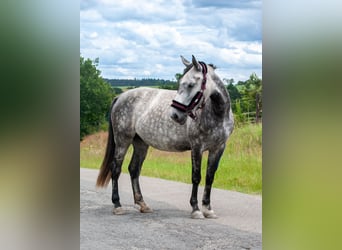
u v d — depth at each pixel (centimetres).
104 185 641
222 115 573
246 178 645
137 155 637
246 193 638
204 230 570
